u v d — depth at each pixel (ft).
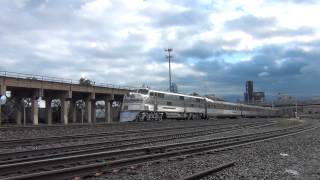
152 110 203.10
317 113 622.95
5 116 294.05
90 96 293.02
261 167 55.62
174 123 178.70
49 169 46.32
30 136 104.47
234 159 62.90
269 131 144.77
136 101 198.18
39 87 247.70
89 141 90.12
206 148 73.46
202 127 158.40
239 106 335.06
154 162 55.36
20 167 44.06
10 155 57.98
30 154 61.62
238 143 88.74
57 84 260.83
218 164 55.72
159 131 129.70
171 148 73.15
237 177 47.03
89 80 308.19
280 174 50.39
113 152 58.59
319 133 146.61
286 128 178.29
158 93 209.15
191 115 242.37
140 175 45.85
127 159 52.49
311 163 61.57
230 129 152.66
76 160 51.62
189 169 50.85
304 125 229.25
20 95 265.54
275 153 74.18
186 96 237.45
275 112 469.16
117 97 334.85
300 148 85.20
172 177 45.39
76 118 348.38
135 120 196.75
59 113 342.03
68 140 91.20
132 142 87.81
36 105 251.80
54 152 64.85
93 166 45.70
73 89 273.75
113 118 354.95
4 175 42.09
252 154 70.85
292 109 588.09
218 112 284.82
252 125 191.21
